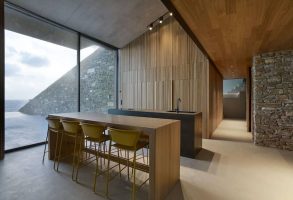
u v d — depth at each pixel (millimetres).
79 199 2170
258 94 4527
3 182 2537
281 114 4266
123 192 2350
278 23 2643
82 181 2609
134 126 2256
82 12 4434
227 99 11602
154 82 6152
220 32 3023
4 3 3648
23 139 4508
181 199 2201
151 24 5738
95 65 6059
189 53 5535
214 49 4102
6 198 2154
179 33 5688
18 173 2830
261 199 2186
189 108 5539
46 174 2812
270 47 3934
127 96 6789
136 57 6559
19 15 4117
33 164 3197
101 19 4926
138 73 6512
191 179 2707
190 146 3635
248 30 2932
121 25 5496
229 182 2613
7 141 4281
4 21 3617
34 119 4855
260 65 4492
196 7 2201
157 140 2127
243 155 3789
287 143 4199
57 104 5168
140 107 6438
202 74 5340
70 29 5016
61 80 5188
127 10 4867
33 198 2168
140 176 2797
